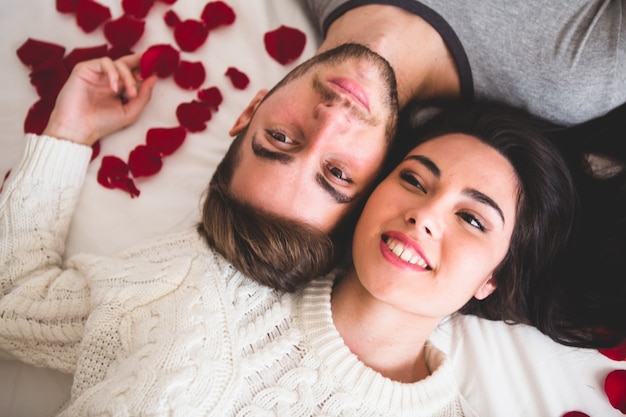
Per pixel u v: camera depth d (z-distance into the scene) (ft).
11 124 4.59
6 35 4.79
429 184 3.59
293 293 3.97
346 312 3.87
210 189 4.05
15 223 4.04
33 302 3.76
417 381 3.87
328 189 3.77
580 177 4.39
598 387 4.11
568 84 4.21
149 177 4.57
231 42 4.88
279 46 4.80
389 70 3.76
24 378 3.98
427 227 3.41
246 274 3.80
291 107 3.76
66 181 4.30
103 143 4.65
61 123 4.36
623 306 4.26
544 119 4.42
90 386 3.43
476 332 4.35
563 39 4.19
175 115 4.72
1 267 3.90
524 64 4.26
